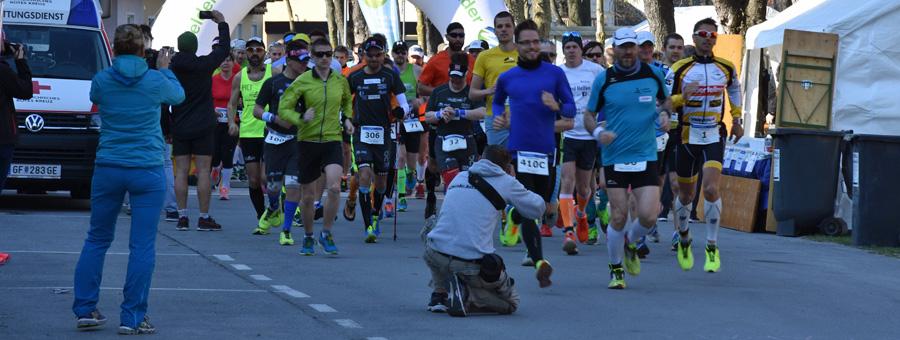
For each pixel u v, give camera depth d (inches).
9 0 943.7
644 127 566.6
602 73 571.2
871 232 790.5
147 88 439.5
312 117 644.7
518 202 484.7
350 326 462.3
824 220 852.6
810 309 530.9
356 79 753.6
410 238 785.6
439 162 776.3
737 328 478.3
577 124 706.8
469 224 484.1
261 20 2974.9
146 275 438.3
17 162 879.7
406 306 511.5
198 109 796.0
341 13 2812.5
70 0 962.1
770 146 889.5
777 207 854.5
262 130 828.6
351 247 725.9
